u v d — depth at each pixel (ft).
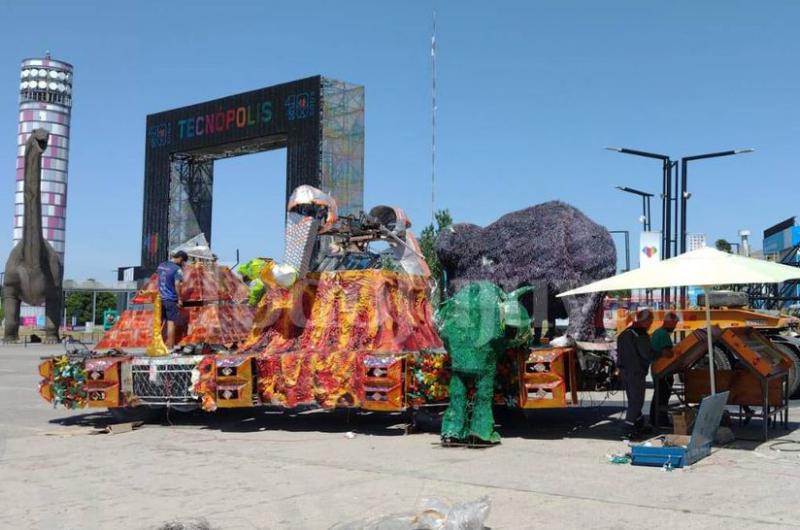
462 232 40.93
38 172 156.97
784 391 35.19
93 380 38.40
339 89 196.13
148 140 233.76
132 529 19.66
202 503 22.13
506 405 32.24
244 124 208.23
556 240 38.09
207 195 239.50
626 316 44.24
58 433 36.76
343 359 34.45
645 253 72.90
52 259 158.71
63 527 19.95
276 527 19.52
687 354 32.30
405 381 33.27
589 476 24.67
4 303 156.15
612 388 36.42
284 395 35.47
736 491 22.33
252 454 30.07
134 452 31.14
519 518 19.76
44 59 403.95
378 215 39.29
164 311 41.22
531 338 31.73
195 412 43.14
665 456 25.93
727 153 70.49
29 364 88.84
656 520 19.36
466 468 26.27
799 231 108.99
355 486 23.79
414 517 18.40
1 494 23.70
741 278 26.86
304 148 193.88
